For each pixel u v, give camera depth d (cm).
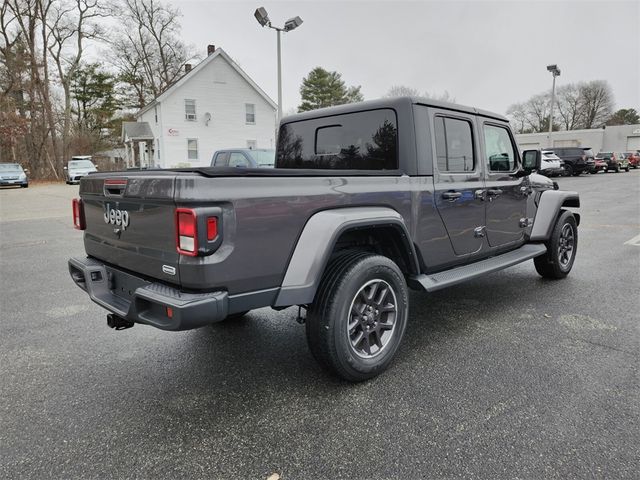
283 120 423
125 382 287
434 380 281
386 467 201
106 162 3869
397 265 323
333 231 252
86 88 4350
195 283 214
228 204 216
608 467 198
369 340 286
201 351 335
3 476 199
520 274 550
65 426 238
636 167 3922
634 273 540
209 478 196
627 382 273
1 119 3017
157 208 227
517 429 227
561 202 486
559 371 289
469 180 362
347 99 4825
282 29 1428
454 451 211
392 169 323
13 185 2420
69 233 935
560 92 6894
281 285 242
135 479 196
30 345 349
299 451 214
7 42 3027
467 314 406
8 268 617
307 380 286
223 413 248
